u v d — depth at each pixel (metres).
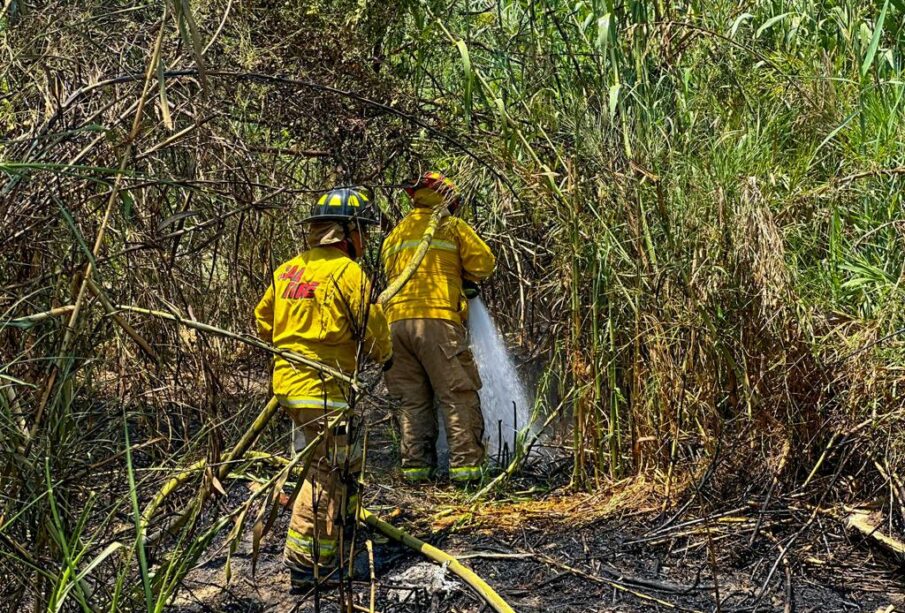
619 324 4.80
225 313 5.34
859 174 4.49
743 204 4.28
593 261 4.67
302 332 3.91
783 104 5.35
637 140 4.77
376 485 4.97
